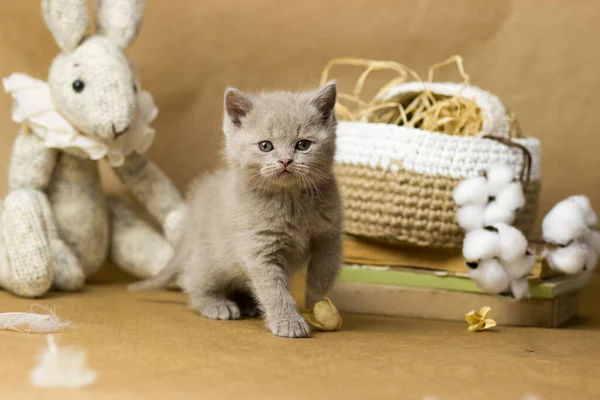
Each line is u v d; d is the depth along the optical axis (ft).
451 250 3.05
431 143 2.98
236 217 2.76
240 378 2.24
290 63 3.55
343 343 2.59
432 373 2.33
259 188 2.73
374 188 3.02
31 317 2.60
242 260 2.76
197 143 3.58
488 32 3.50
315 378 2.26
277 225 2.71
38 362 2.30
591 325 3.02
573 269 2.90
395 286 3.08
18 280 3.02
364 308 3.10
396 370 2.34
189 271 2.97
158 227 3.56
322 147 2.72
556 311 2.97
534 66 3.50
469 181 2.87
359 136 3.05
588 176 3.51
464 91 3.09
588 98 3.49
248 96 2.76
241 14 3.54
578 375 2.35
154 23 3.53
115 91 3.05
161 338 2.55
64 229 3.22
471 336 2.76
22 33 3.45
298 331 2.64
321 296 2.81
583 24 3.46
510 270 2.83
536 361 2.46
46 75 3.47
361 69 3.54
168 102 3.57
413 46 3.51
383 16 3.51
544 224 2.93
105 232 3.33
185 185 3.59
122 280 3.51
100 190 3.32
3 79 3.20
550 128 3.51
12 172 3.19
